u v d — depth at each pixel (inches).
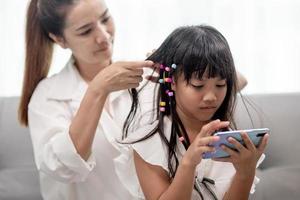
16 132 61.9
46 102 43.4
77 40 41.2
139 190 36.5
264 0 70.7
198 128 36.6
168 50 35.1
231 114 36.7
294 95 64.1
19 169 60.2
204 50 32.9
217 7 70.4
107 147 42.0
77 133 37.4
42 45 44.6
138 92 40.1
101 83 36.9
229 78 34.0
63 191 42.8
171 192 32.3
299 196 57.2
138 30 70.3
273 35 71.6
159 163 34.6
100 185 42.3
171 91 35.3
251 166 32.8
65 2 40.3
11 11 68.8
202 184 35.8
